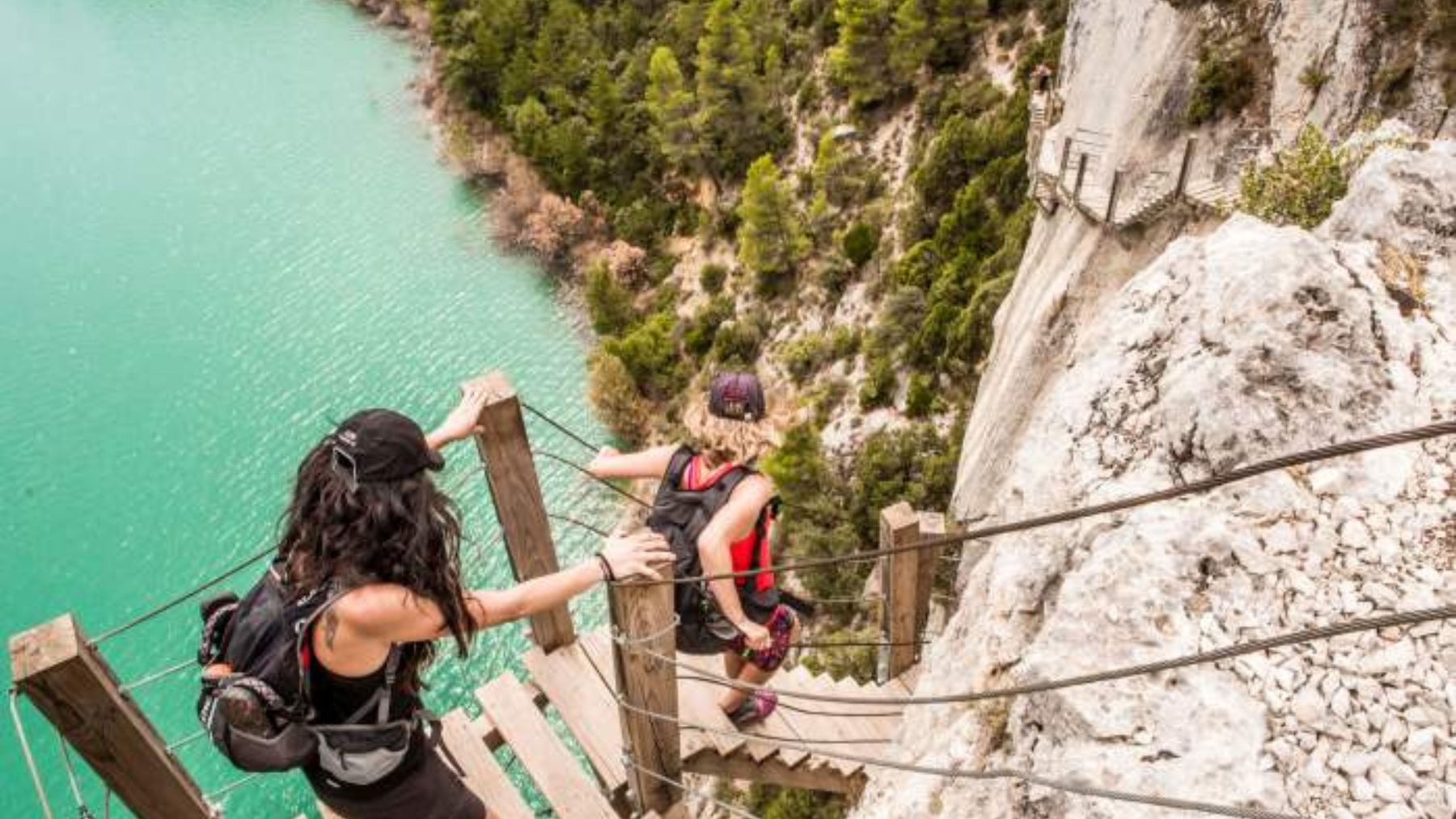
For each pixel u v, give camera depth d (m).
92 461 43.84
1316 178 11.12
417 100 66.75
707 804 26.16
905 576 6.46
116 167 61.41
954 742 4.79
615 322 48.75
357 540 2.62
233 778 29.97
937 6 46.25
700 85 52.16
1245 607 4.10
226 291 52.41
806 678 6.89
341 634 2.74
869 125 49.97
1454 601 3.97
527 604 3.31
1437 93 15.64
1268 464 2.69
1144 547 4.32
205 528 40.78
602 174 56.78
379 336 49.91
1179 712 3.87
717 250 51.78
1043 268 23.20
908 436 35.78
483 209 58.28
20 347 49.59
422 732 3.34
